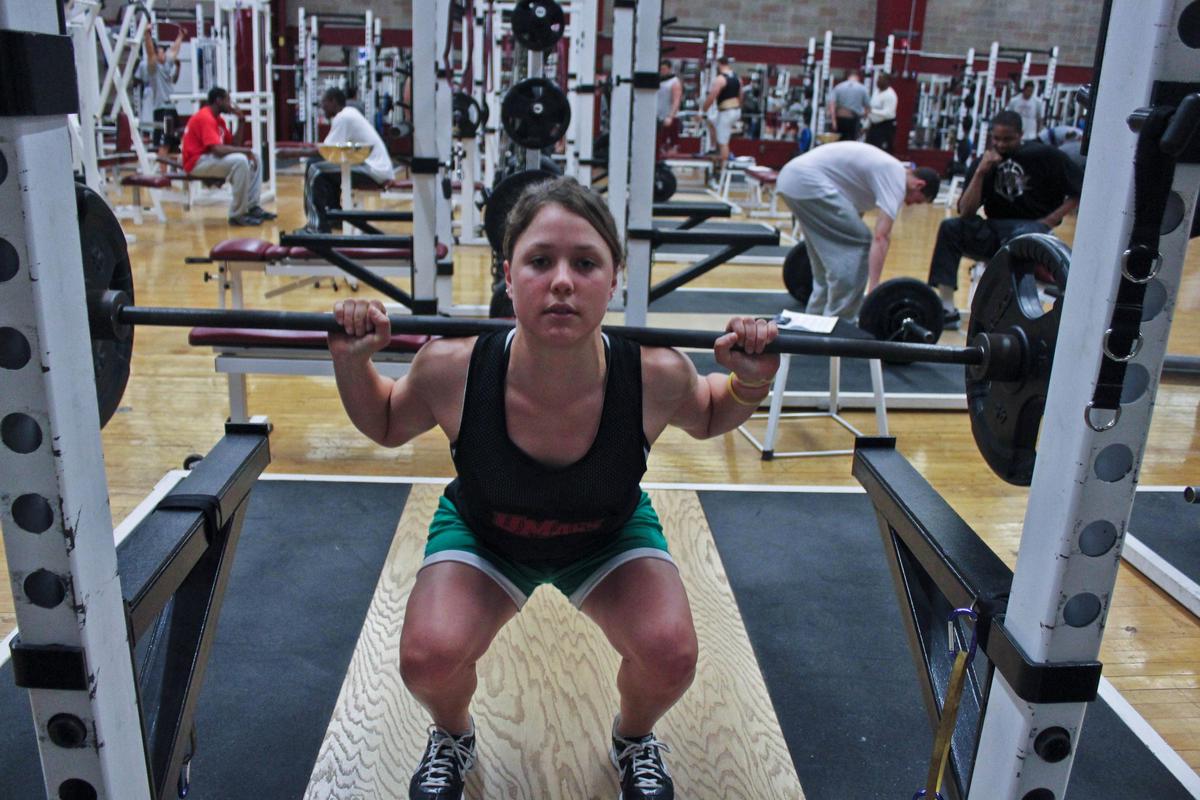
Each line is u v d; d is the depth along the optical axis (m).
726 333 1.35
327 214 4.60
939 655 1.56
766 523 2.68
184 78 10.96
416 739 1.71
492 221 3.68
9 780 1.59
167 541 1.32
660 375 1.35
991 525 2.73
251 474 1.66
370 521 2.59
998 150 4.64
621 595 1.40
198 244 6.67
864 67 11.42
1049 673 1.08
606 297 1.22
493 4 7.16
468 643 1.32
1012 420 1.48
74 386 0.99
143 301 4.92
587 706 1.81
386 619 2.10
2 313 0.92
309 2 13.11
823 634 2.14
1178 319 5.03
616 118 4.52
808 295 5.32
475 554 1.41
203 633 1.48
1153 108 0.88
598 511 1.37
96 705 1.06
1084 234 1.00
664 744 1.63
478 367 1.32
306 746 1.71
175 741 1.35
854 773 1.68
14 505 0.99
